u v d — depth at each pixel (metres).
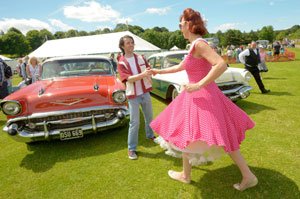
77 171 2.44
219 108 1.57
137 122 2.57
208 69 1.59
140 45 19.08
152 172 2.31
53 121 2.76
